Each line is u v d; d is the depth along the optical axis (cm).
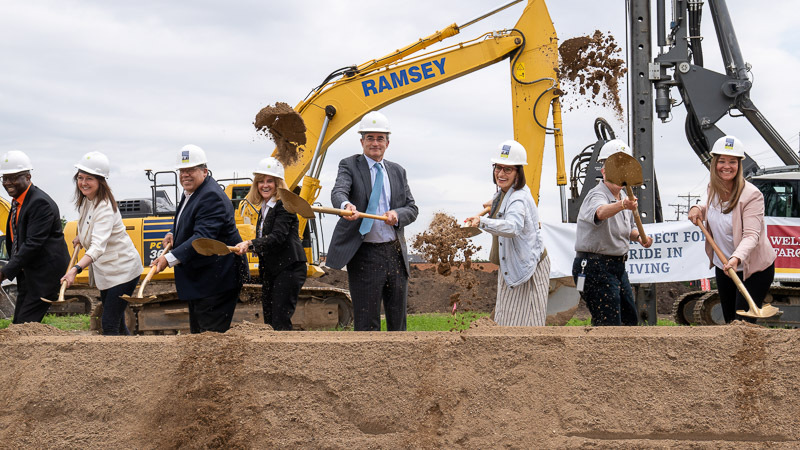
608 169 541
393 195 588
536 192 1114
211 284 552
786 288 1100
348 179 579
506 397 357
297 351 367
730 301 569
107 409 362
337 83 1156
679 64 1126
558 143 1111
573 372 360
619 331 379
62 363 373
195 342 374
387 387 360
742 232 541
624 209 569
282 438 354
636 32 1054
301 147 1124
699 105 1140
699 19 1145
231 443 353
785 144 1160
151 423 358
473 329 389
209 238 532
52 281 591
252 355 368
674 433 348
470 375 361
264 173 662
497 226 499
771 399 352
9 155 595
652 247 1052
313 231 1473
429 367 363
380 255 573
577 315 1486
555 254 1099
